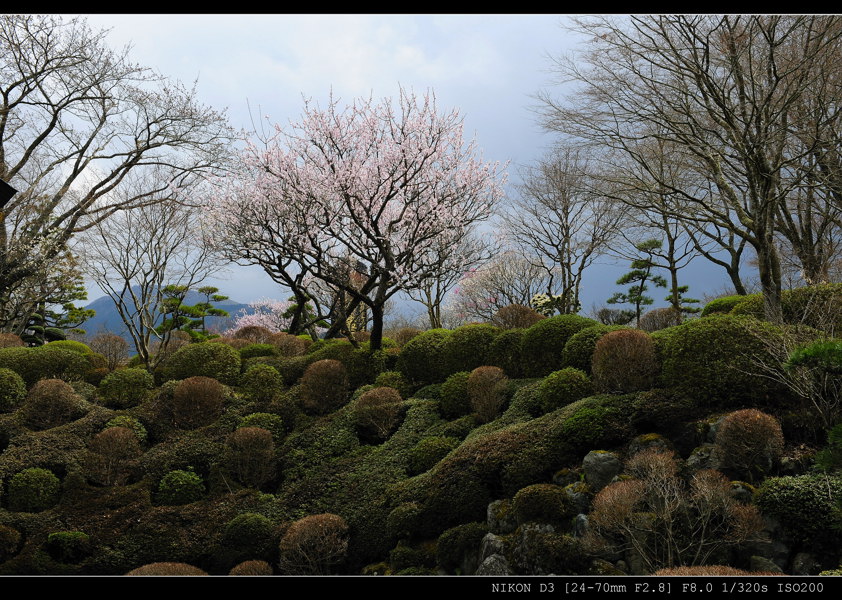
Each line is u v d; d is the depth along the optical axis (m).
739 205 9.48
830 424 6.15
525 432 7.43
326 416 9.98
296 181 11.11
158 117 15.19
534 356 9.34
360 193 11.04
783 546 5.41
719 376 7.00
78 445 9.17
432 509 7.16
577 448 7.04
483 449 7.41
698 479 5.81
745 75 9.23
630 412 7.12
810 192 11.80
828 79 9.07
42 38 13.70
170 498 8.40
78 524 7.96
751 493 5.80
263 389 10.75
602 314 17.27
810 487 5.51
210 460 9.04
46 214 13.52
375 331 11.24
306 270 12.06
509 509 6.56
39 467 8.71
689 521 5.60
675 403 6.96
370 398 9.60
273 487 8.86
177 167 15.50
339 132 11.12
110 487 8.60
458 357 10.15
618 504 5.63
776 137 9.07
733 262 13.73
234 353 11.60
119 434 8.95
